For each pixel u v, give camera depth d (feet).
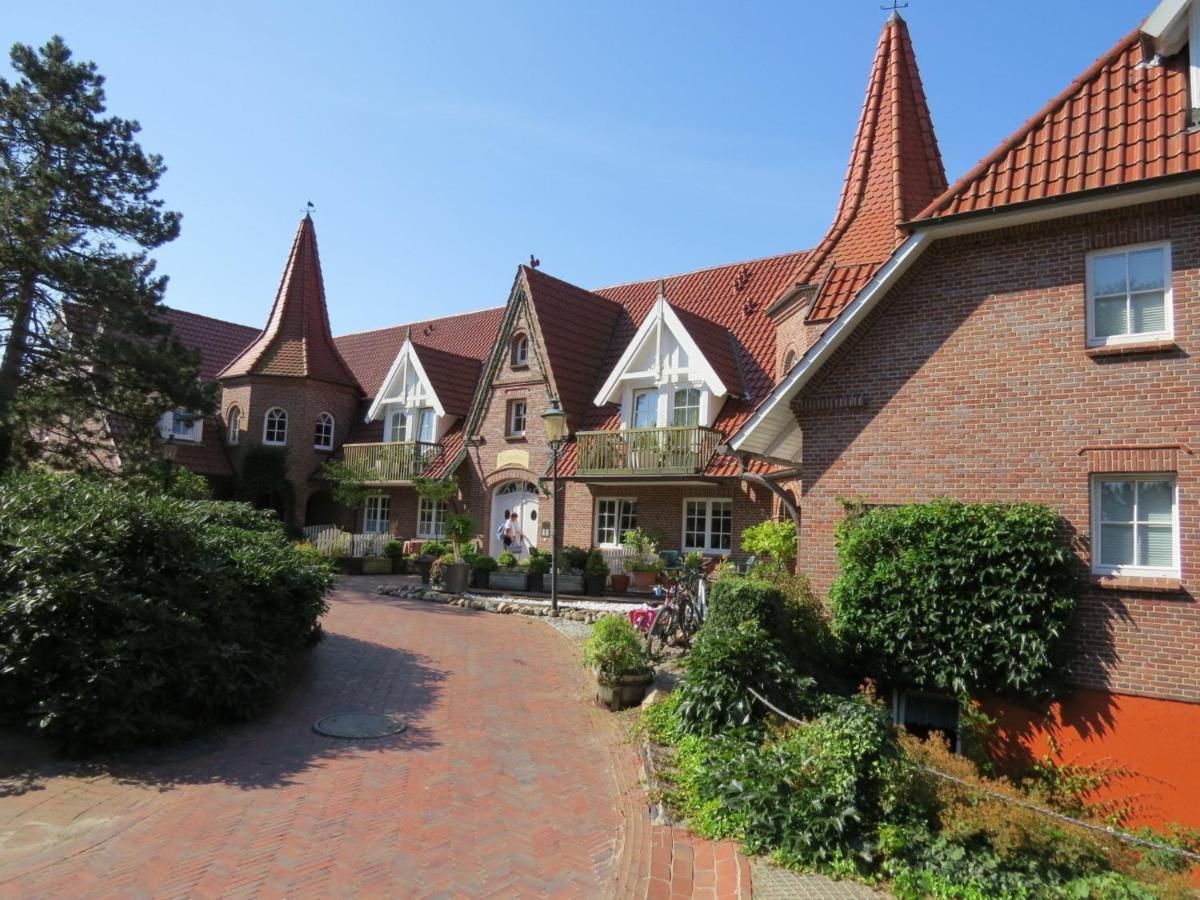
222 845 19.99
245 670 30.12
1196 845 26.53
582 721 32.12
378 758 26.91
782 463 48.93
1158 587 29.94
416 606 59.41
